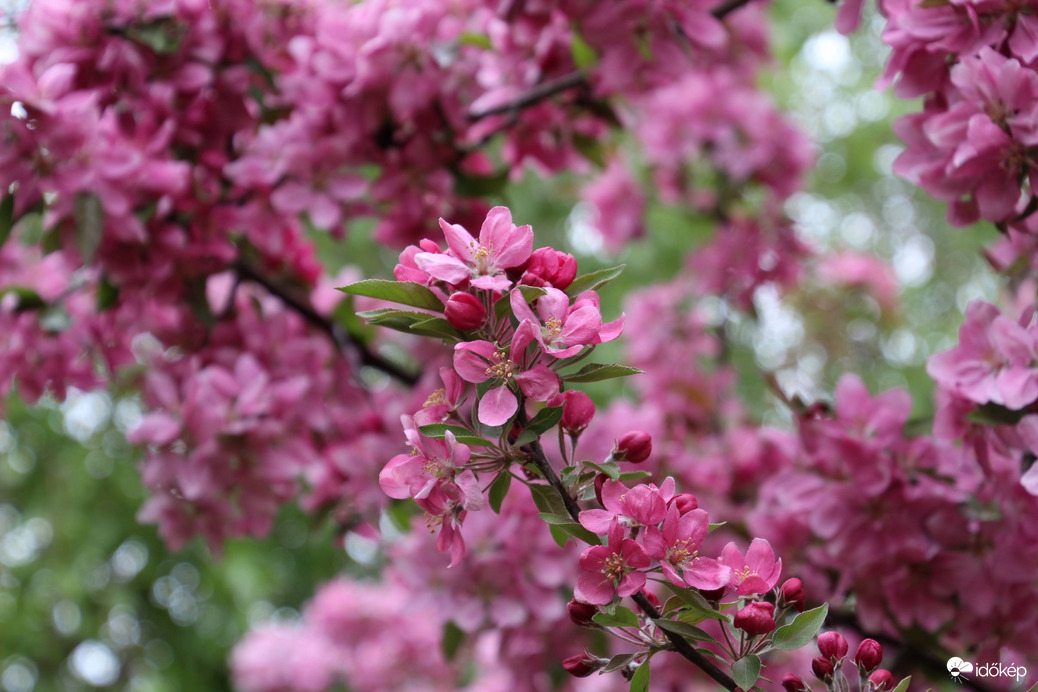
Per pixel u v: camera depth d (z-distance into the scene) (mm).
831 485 1168
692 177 2266
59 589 2553
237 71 1278
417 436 922
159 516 1300
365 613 2295
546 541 1284
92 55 1218
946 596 1147
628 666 933
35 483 2635
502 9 1338
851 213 3326
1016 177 1054
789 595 925
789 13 3020
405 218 1385
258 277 1422
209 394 1263
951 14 1065
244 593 2641
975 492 1143
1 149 1179
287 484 1307
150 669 2762
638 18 1312
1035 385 1035
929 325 3080
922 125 1090
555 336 912
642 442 942
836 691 912
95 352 1365
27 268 1501
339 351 1477
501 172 1390
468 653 1817
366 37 1311
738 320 2281
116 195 1200
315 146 1314
